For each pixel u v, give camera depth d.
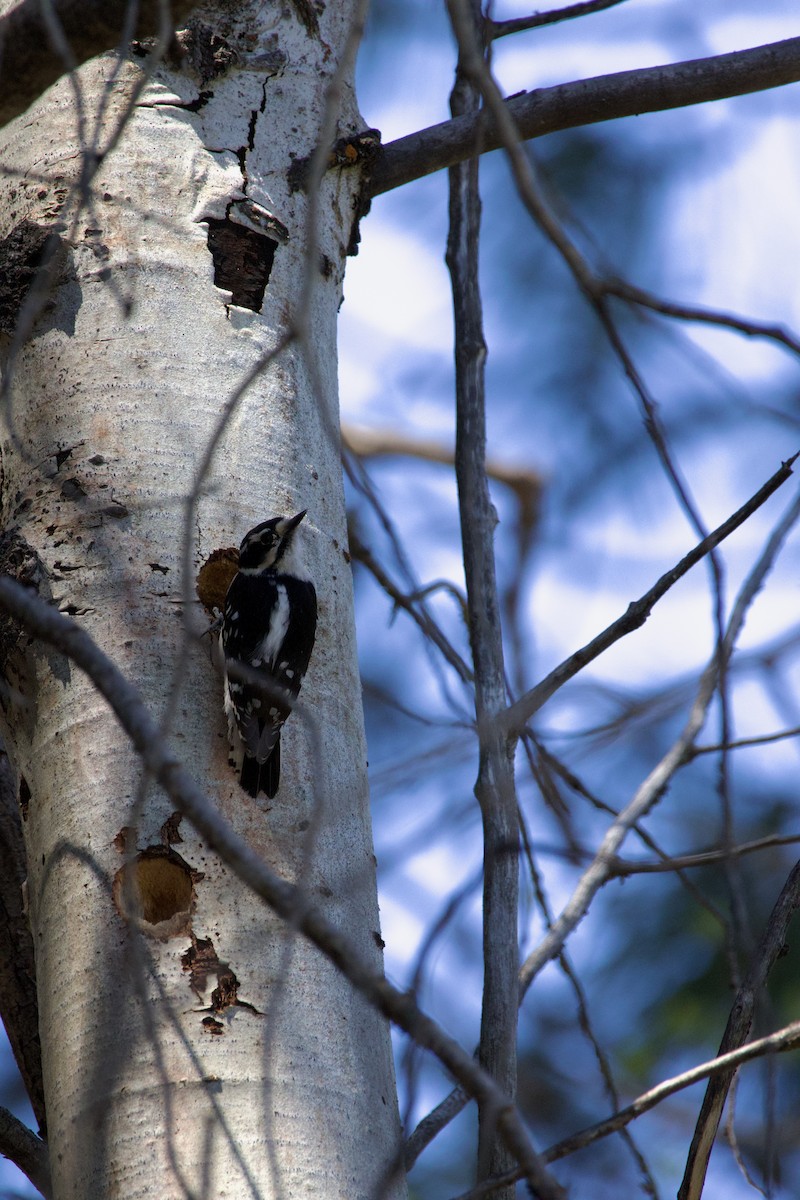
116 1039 5.82
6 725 8.67
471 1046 9.24
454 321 9.60
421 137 10.22
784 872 13.71
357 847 8.18
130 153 9.32
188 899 7.55
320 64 10.16
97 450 8.59
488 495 9.02
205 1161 6.04
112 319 8.89
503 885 7.30
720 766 7.19
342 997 7.45
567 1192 4.67
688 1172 7.36
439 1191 13.90
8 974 9.23
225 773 7.91
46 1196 7.95
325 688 8.72
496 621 8.57
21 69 6.67
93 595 8.27
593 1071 13.80
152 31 6.54
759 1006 7.45
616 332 6.69
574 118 10.45
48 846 7.86
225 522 8.59
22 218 9.27
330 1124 7.00
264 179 9.60
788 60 10.32
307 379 9.27
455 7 5.14
